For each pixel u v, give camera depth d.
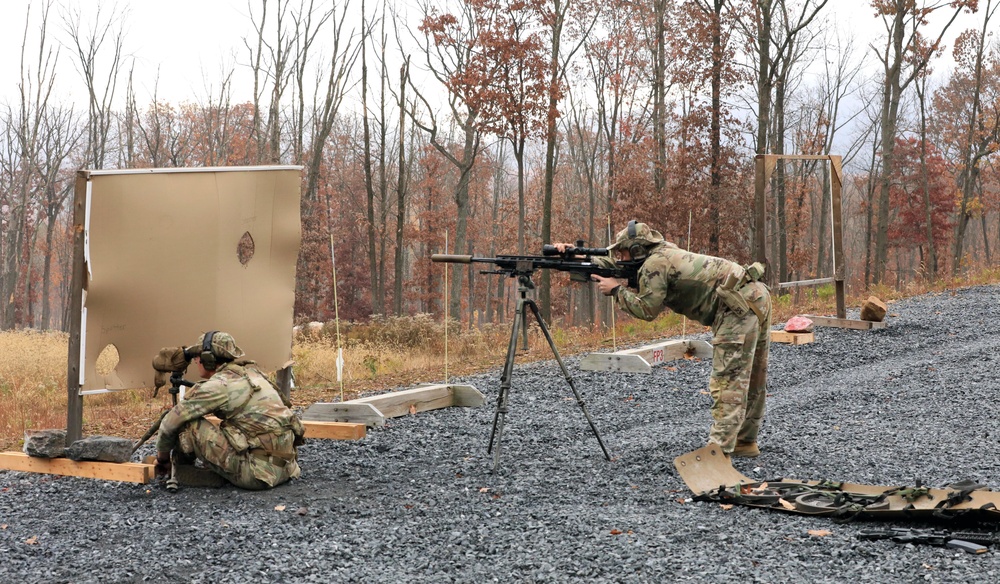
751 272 6.50
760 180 14.11
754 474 6.30
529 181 59.47
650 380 10.92
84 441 6.40
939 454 6.79
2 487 6.24
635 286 6.70
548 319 29.89
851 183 64.88
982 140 47.12
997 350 12.06
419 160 46.34
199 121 55.78
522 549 4.50
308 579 4.11
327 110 41.62
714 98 32.72
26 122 49.28
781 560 4.19
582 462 6.78
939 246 53.69
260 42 41.94
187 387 7.08
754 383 6.73
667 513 5.21
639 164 36.75
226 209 7.20
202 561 4.44
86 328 6.70
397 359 15.52
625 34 38.84
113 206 6.71
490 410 9.22
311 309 45.09
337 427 7.73
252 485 5.98
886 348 13.03
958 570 3.93
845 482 5.94
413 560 4.38
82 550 4.68
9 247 50.59
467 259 6.71
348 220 57.22
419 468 6.66
